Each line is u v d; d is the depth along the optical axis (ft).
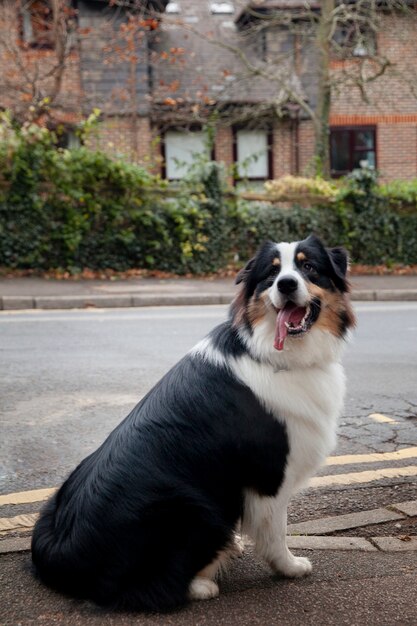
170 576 9.19
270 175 75.87
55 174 45.37
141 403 10.25
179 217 47.24
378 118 77.20
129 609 9.17
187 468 9.44
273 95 72.43
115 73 70.23
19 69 61.52
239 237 50.26
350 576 10.32
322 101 61.77
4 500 13.47
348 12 58.70
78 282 43.83
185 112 68.90
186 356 10.66
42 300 37.37
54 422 17.84
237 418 9.70
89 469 9.72
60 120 63.10
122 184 46.52
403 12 64.49
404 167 78.28
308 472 10.31
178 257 48.37
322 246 10.90
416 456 15.70
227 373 9.97
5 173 44.68
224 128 74.79
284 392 9.89
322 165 62.08
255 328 10.18
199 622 9.04
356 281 46.85
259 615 9.26
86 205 46.26
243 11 70.74
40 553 9.60
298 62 68.33
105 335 29.07
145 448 9.43
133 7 62.75
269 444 9.80
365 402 19.63
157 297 38.99
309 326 10.25
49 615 9.14
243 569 10.76
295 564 10.34
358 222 52.11
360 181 52.13
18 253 45.60
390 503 13.28
